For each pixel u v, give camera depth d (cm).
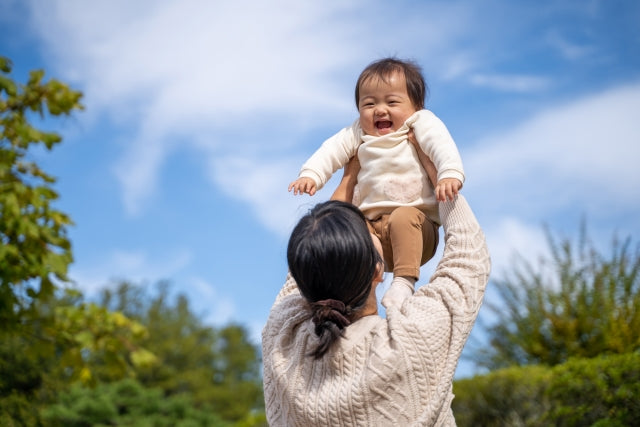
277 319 194
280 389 181
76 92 643
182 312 3888
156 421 2164
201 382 3469
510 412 741
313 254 172
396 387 169
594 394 621
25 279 603
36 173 644
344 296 173
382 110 226
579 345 951
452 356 172
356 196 227
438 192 197
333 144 235
